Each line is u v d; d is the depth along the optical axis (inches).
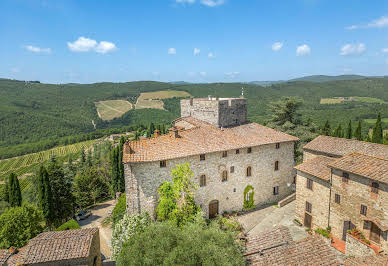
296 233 1151.6
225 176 1320.1
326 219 1090.7
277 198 1536.7
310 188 1171.3
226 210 1343.5
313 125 2039.9
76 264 802.8
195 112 1664.6
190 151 1171.9
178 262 536.1
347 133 2326.5
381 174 874.1
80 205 2122.3
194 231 665.6
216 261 537.6
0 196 2491.4
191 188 1202.6
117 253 950.4
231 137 1371.8
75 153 5442.9
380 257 685.9
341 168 989.2
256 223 1270.9
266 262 616.1
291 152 1565.0
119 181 2034.9
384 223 859.4
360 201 940.6
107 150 4288.9
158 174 1122.0
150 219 1051.9
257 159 1418.6
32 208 1384.1
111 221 1631.4
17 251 900.0
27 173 4662.9
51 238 853.2
